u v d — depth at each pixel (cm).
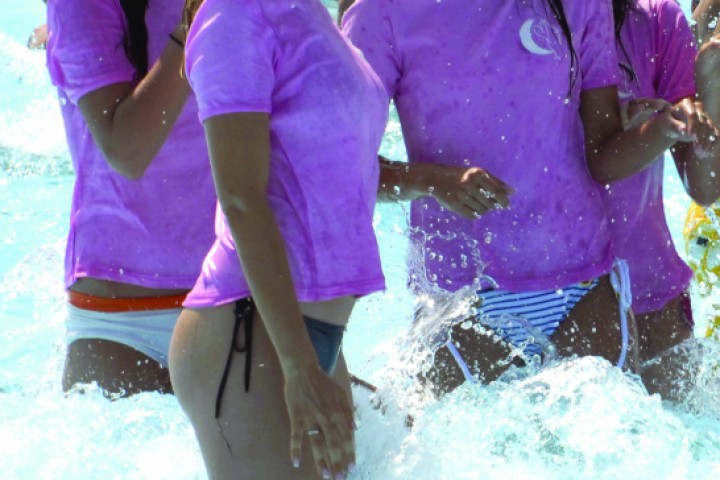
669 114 1155
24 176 2159
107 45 1076
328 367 930
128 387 1166
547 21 1171
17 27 3262
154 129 1054
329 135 911
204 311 916
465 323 1201
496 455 1051
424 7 1176
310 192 912
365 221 938
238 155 873
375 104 952
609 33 1217
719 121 1241
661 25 1309
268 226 872
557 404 1090
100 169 1161
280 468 895
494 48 1166
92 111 1072
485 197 1112
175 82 1044
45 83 2664
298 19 909
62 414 1145
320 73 908
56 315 1429
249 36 884
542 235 1194
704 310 1451
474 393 1124
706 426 1184
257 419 894
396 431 1056
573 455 1046
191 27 905
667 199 2055
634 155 1184
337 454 837
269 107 891
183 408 935
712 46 1230
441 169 1135
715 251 1430
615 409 1070
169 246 1160
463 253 1198
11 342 1471
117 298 1170
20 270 1461
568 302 1208
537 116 1179
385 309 1502
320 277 912
